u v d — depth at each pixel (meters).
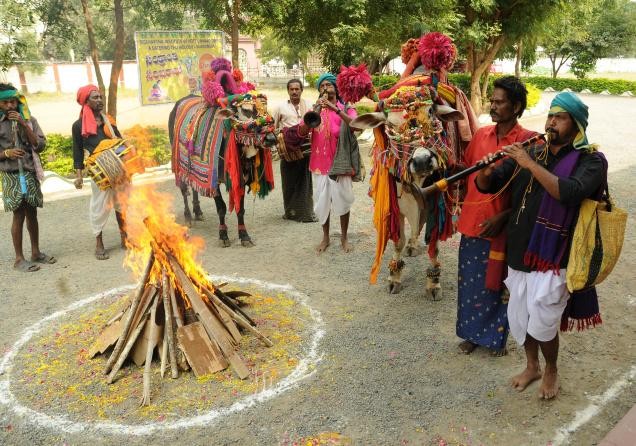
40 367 4.30
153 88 12.36
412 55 5.26
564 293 3.47
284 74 41.53
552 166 3.46
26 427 3.61
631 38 33.97
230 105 6.39
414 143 4.62
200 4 13.28
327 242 6.77
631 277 5.82
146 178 10.51
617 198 8.71
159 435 3.51
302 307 5.27
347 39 12.64
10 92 5.98
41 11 16.69
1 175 6.14
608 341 4.56
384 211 5.10
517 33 17.11
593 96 29.11
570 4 17.00
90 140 6.55
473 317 4.31
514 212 3.64
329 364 4.28
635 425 3.39
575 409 3.70
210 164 6.59
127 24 22.33
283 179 7.82
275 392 3.92
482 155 4.08
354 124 4.93
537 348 3.89
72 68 29.98
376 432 3.52
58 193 9.71
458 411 3.71
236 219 8.12
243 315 4.76
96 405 3.82
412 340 4.65
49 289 5.82
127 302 4.59
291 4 12.99
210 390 3.95
